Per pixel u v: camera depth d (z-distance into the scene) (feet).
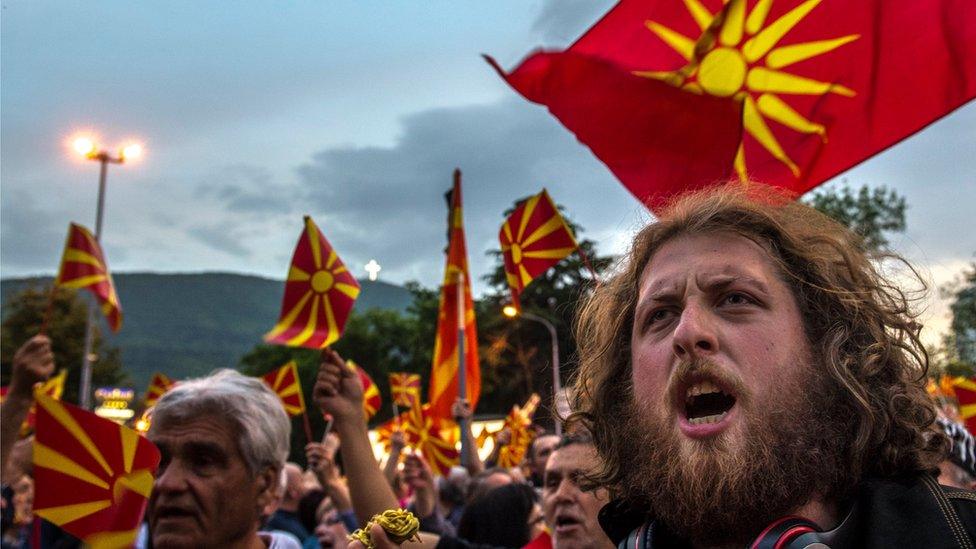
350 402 8.76
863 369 4.50
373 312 214.90
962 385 12.66
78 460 5.50
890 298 5.08
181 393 7.86
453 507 21.25
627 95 8.28
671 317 4.66
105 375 143.02
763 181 8.54
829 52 8.44
